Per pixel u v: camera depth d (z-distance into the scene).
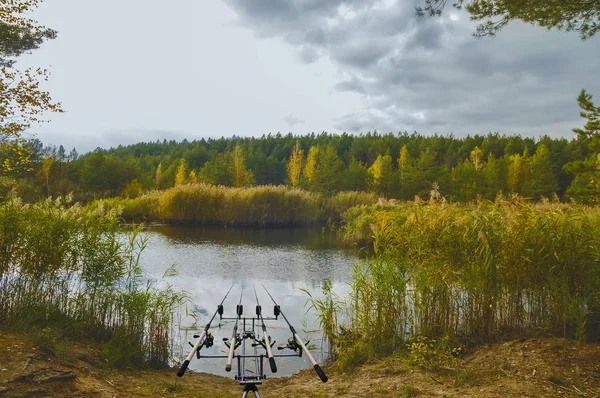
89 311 5.99
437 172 58.31
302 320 7.70
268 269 12.50
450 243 6.13
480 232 5.75
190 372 5.54
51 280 6.18
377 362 5.40
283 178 96.69
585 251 5.62
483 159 96.12
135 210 25.23
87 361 4.94
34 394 3.72
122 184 57.25
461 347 5.34
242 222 24.44
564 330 5.41
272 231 22.78
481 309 5.88
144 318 5.88
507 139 109.06
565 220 6.01
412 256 6.38
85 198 39.12
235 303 8.84
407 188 55.69
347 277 11.59
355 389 4.46
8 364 4.16
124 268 6.61
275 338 6.75
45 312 5.79
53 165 45.66
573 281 5.69
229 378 5.39
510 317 5.82
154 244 16.56
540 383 4.19
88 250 6.14
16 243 6.12
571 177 73.62
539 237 5.76
